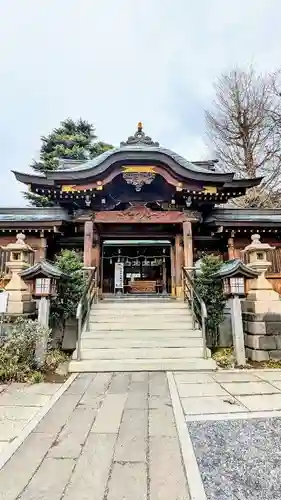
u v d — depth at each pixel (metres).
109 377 5.45
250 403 4.05
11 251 7.09
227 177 9.90
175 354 6.36
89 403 4.11
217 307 7.42
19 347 5.37
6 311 6.22
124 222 10.34
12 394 4.50
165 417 3.60
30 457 2.68
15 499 2.11
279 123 19.39
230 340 7.46
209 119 22.16
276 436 3.10
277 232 10.65
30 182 9.96
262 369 5.95
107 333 7.03
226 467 2.53
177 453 2.75
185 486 2.26
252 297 7.00
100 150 24.84
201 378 5.34
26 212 11.47
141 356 6.30
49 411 3.81
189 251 10.12
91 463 2.58
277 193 19.84
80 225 10.89
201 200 10.54
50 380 5.31
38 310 6.35
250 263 7.44
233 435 3.12
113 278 16.03
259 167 20.31
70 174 9.64
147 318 7.68
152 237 11.29
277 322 6.59
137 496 2.14
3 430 3.27
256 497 2.14
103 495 2.15
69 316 7.16
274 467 2.52
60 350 6.93
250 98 20.91
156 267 16.88
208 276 7.59
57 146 23.66
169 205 10.70
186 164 10.71
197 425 3.38
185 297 9.12
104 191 10.19
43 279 6.21
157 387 4.84
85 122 26.62
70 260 7.77
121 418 3.58
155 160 9.86
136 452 2.77
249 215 11.61
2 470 2.47
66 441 3.00
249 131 20.78
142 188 10.71
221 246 11.34
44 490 2.21
